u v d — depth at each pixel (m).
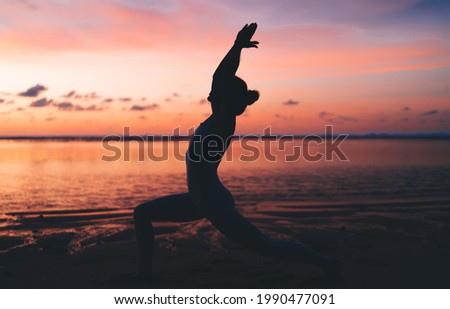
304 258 3.85
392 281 3.95
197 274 4.22
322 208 7.99
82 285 3.85
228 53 3.86
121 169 16.73
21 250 5.06
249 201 8.80
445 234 5.91
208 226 6.48
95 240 5.58
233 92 3.85
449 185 11.32
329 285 3.85
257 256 4.90
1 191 10.43
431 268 4.37
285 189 10.72
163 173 15.14
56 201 8.91
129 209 7.98
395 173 14.69
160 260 4.70
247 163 20.23
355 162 20.31
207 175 3.81
